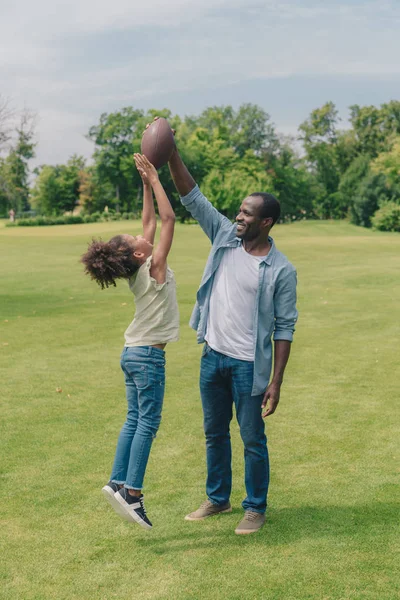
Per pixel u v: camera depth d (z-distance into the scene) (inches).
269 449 218.4
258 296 158.6
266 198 159.6
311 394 289.7
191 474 197.6
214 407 166.4
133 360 155.6
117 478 155.5
